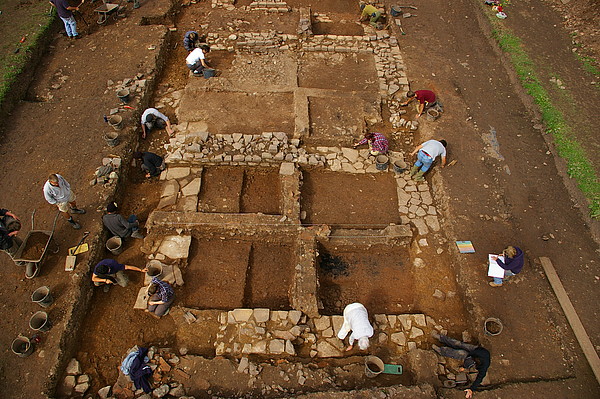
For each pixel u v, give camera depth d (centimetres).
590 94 1151
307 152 991
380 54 1281
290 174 915
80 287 715
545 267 788
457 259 802
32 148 934
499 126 1073
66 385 631
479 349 625
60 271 735
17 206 825
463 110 1109
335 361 673
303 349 690
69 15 1199
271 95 1122
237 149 958
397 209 909
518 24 1402
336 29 1431
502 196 911
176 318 713
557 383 648
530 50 1294
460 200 894
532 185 938
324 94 1121
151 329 709
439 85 1186
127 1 1412
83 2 1348
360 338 598
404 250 852
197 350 683
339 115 1072
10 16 1273
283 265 823
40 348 645
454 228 846
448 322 738
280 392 625
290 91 1127
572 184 935
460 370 662
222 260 813
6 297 700
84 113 1021
